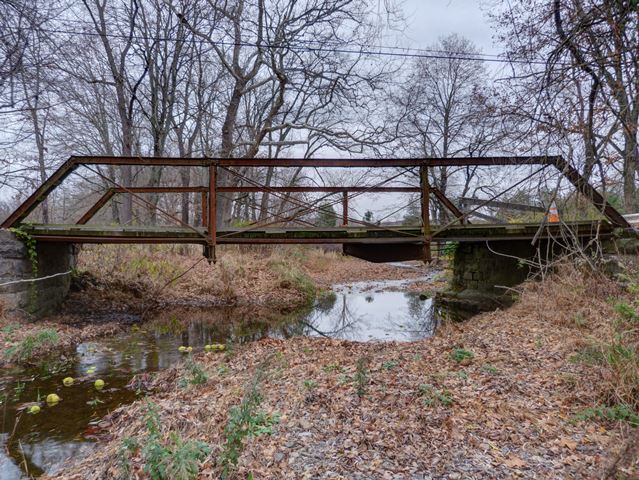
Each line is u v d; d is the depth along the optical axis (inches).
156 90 623.2
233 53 612.1
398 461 108.0
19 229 281.9
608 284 243.4
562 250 300.7
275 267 570.3
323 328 362.0
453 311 416.5
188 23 540.1
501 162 275.9
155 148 621.3
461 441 117.2
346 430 125.3
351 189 316.2
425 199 304.5
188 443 102.7
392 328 361.4
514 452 111.3
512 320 258.8
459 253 465.7
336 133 609.6
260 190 305.4
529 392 148.5
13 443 144.9
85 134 731.4
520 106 197.5
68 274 370.3
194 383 182.9
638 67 155.0
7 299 272.5
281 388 165.3
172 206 842.8
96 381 204.2
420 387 152.6
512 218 490.9
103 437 146.7
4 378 211.5
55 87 428.8
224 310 424.2
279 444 117.6
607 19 154.3
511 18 239.0
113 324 327.9
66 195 878.4
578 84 173.2
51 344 257.0
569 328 219.3
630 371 134.6
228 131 608.7
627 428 116.8
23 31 345.1
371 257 336.2
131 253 471.8
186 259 552.1
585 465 103.1
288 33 573.0
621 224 290.7
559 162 192.5
